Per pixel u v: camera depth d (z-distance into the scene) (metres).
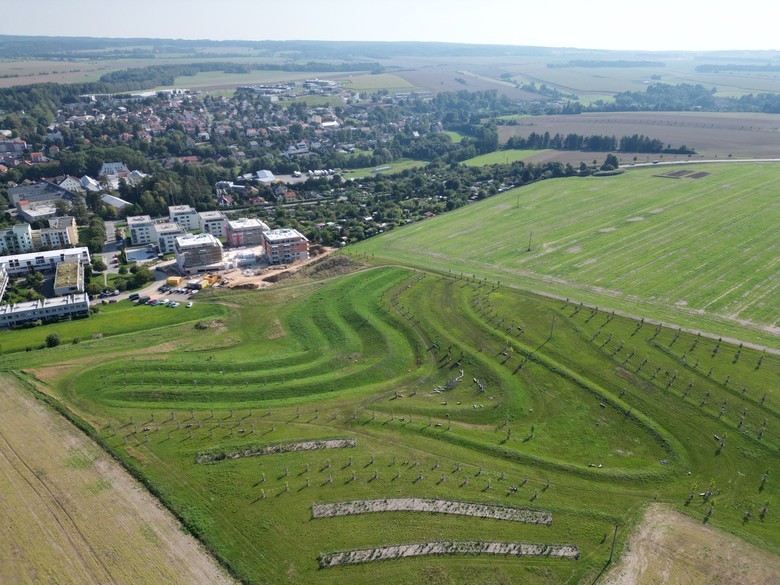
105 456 95.56
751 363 120.06
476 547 77.75
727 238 199.62
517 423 105.56
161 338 144.62
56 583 71.81
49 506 84.25
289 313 157.62
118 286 183.12
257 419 107.25
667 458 95.00
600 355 125.25
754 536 79.12
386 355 130.62
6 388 117.00
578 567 74.75
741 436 98.81
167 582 72.00
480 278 173.38
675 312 145.88
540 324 140.25
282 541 78.50
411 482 90.00
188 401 113.81
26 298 171.62
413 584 72.06
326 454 96.69
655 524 81.44
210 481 89.94
